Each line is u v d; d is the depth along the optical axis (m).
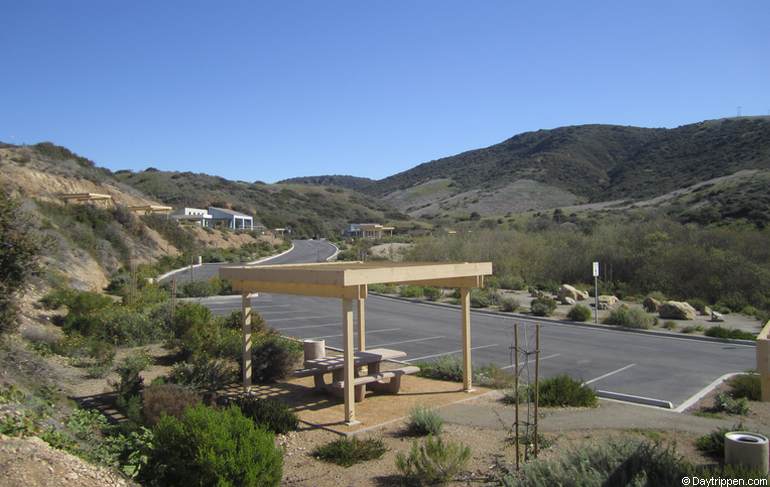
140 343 15.12
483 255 39.44
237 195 111.25
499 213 99.50
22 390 7.99
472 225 73.81
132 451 6.41
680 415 9.16
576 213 73.38
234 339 13.79
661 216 41.66
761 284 27.28
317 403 10.07
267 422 8.55
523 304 26.78
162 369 12.46
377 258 48.16
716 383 11.76
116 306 18.45
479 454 7.32
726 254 29.12
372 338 17.80
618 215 59.50
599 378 12.39
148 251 39.38
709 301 28.33
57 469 5.08
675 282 29.97
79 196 35.84
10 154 41.56
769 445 6.11
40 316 15.80
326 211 123.12
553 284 32.88
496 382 11.38
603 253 34.38
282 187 140.88
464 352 10.90
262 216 97.62
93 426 7.60
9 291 10.57
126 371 10.34
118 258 32.19
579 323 21.08
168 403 8.27
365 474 6.81
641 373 12.90
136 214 45.66
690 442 7.70
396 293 31.33
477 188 130.62
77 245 27.84
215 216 79.25
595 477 5.21
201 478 5.58
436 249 42.91
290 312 24.03
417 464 6.48
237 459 5.64
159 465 5.92
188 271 38.94
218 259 49.03
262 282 10.31
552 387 9.92
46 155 49.53
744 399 9.60
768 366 6.62
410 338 17.81
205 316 15.82
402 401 10.21
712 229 33.66
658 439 7.78
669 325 20.00
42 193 34.03
